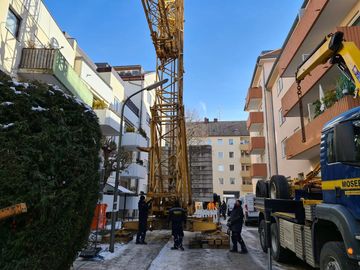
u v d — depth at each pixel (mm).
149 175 14680
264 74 28156
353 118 4703
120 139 10492
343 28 10211
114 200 9820
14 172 3242
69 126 4117
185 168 14570
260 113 29516
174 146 15156
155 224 13320
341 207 4770
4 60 11930
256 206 10727
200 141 44781
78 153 4070
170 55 15859
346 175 4801
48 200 3479
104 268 7441
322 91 13508
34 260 3398
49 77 13242
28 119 3645
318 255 5609
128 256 8969
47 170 3617
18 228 3309
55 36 16719
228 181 60094
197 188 27312
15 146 3365
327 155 5492
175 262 8375
